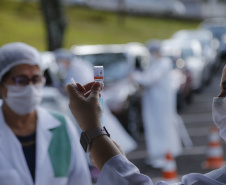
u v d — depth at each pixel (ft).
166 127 25.44
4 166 8.41
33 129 8.96
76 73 22.41
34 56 8.95
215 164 25.05
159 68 25.26
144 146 30.71
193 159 26.76
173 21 163.22
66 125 9.11
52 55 27.32
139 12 152.25
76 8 133.39
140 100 34.37
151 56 25.62
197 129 36.09
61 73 22.63
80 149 9.14
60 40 45.03
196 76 52.34
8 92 8.86
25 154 8.71
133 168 5.24
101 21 126.00
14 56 8.82
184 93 46.55
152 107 25.54
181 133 34.47
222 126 5.56
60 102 21.79
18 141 8.66
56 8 44.73
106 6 140.26
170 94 25.58
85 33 106.63
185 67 48.47
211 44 73.77
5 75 8.89
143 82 25.26
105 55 34.81
